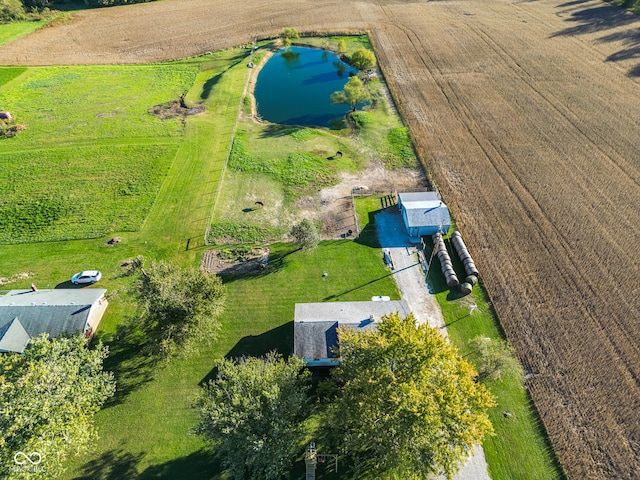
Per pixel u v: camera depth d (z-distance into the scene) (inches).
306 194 2501.2
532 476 1336.1
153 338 1556.3
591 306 1818.4
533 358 1644.9
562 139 2844.5
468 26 4613.7
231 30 4749.0
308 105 3444.9
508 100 3292.3
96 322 1798.7
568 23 4534.9
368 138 2977.4
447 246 2132.1
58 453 1207.6
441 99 3358.8
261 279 1988.2
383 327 1320.1
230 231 2251.5
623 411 1476.4
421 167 2684.5
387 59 4005.9
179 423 1483.8
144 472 1364.4
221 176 2618.1
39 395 1218.0
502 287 1918.1
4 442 1112.8
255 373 1291.8
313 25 4781.0
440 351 1248.8
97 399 1408.7
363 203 2426.2
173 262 2078.0
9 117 3171.8
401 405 1122.0
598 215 2266.2
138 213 2370.8
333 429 1310.3
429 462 1117.1
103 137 3014.3
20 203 2450.8
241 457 1190.9
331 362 1561.3
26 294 1827.0
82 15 5305.1
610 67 3649.1
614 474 1331.2
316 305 1722.4
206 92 3580.2
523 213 2294.5
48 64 4133.9
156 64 4119.1
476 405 1176.2
